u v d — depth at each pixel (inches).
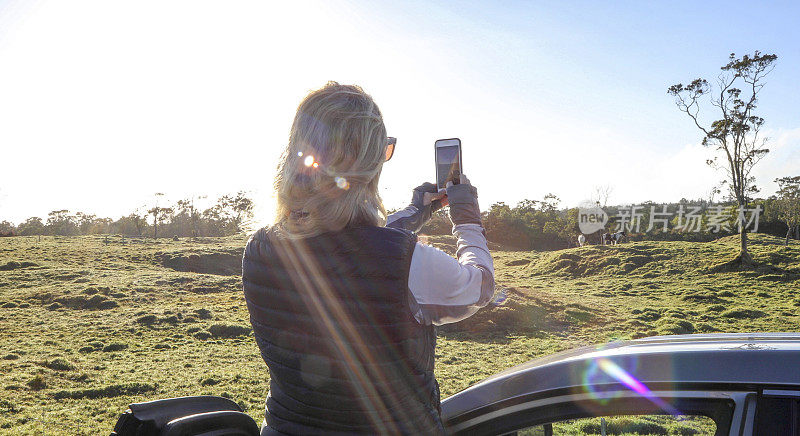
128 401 513.7
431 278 47.3
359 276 46.3
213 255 2122.3
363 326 46.1
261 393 545.6
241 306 1103.6
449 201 56.9
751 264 1664.6
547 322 953.5
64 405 497.4
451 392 532.1
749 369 44.9
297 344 48.8
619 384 48.9
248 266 52.4
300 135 47.6
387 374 46.8
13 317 971.3
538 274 1852.9
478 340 837.2
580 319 977.5
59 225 4256.9
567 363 53.8
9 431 416.2
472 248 53.5
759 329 897.5
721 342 51.8
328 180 46.4
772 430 41.4
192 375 616.4
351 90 49.2
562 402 51.1
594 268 1812.3
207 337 847.7
